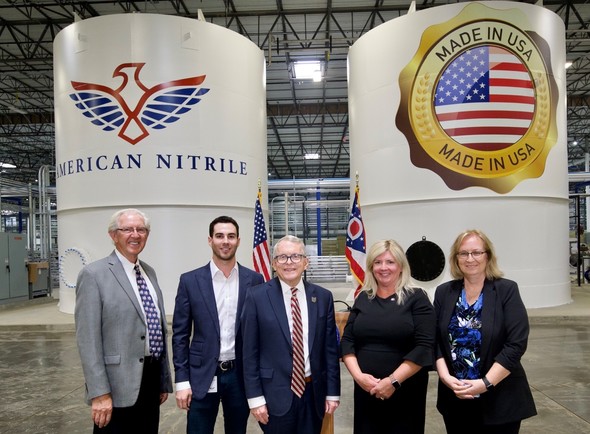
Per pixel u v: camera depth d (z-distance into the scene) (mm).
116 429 2678
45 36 14844
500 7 8734
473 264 2635
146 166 9008
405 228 9133
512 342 2488
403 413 2600
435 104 8883
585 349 6527
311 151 27234
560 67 9477
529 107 8867
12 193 18344
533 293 8930
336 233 30719
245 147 10023
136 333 2695
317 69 12719
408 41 9094
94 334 2578
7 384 5492
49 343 7715
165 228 9070
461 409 2621
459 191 8789
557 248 9266
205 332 2887
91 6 13008
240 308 2932
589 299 10188
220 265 2990
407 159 9109
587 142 24297
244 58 10062
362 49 9883
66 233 9625
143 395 2746
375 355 2604
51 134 22031
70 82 9359
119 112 9000
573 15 13711
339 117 21203
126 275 2773
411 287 2678
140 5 13062
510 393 2516
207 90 9383
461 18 8758
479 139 8719
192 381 2854
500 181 8758
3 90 18172
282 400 2584
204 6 13070
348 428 4051
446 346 2652
